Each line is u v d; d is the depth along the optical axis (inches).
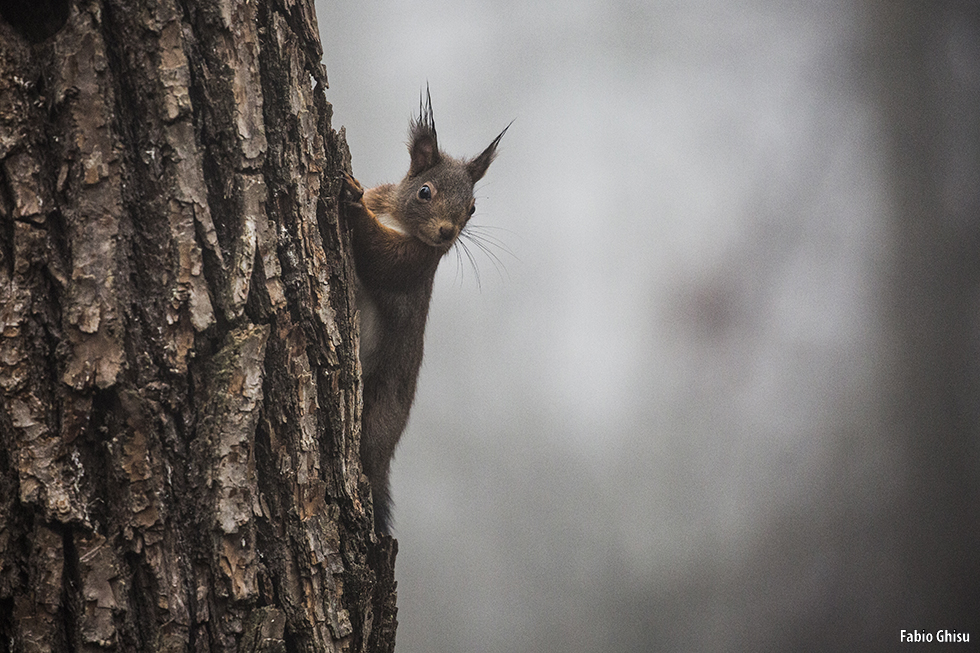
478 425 1010.7
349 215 356.8
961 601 918.4
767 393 1069.8
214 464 226.5
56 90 218.7
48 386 216.2
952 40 1088.8
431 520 951.6
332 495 257.3
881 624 911.0
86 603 212.4
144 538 218.4
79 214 218.8
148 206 226.5
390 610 279.1
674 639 901.2
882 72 1109.1
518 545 948.6
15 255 215.2
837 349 1064.2
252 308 239.0
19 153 216.1
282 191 251.3
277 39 254.2
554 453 1005.2
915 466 986.1
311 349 255.8
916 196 1068.5
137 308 224.2
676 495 999.0
